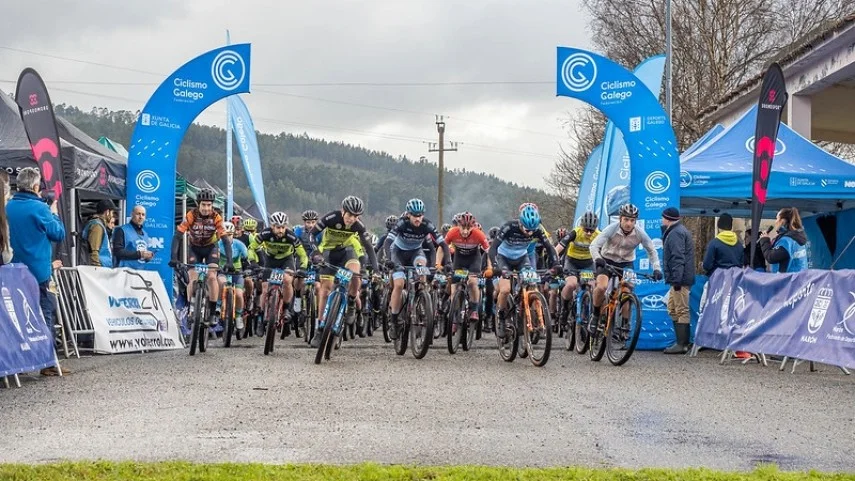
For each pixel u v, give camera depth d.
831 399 6.31
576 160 34.69
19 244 7.32
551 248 9.34
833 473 3.70
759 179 9.50
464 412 5.43
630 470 3.68
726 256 9.80
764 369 8.29
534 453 4.26
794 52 13.80
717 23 25.73
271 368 7.71
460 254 9.66
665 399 6.18
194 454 4.13
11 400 5.85
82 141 11.45
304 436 4.59
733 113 19.44
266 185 182.88
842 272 7.61
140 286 9.90
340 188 199.12
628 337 8.33
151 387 6.45
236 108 17.95
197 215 9.34
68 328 8.80
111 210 9.96
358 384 6.67
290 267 11.36
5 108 10.43
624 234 8.97
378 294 13.63
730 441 4.67
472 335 9.80
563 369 8.07
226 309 9.85
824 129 17.81
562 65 11.22
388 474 3.49
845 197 10.74
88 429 4.77
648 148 10.95
